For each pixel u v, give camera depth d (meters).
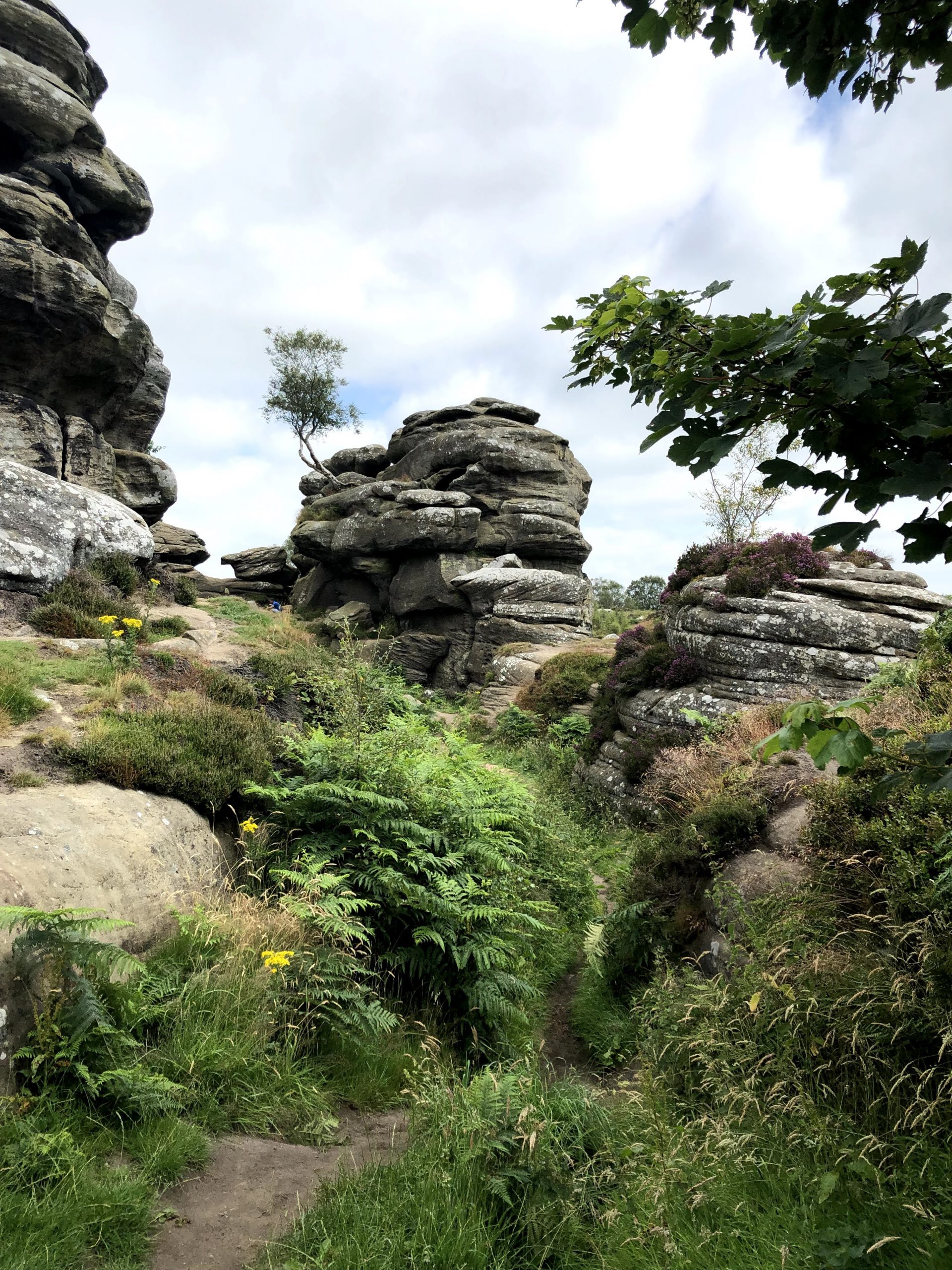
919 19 1.73
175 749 7.18
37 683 8.23
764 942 4.84
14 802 5.53
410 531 34.38
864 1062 3.61
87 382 19.08
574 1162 3.83
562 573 32.69
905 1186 2.95
